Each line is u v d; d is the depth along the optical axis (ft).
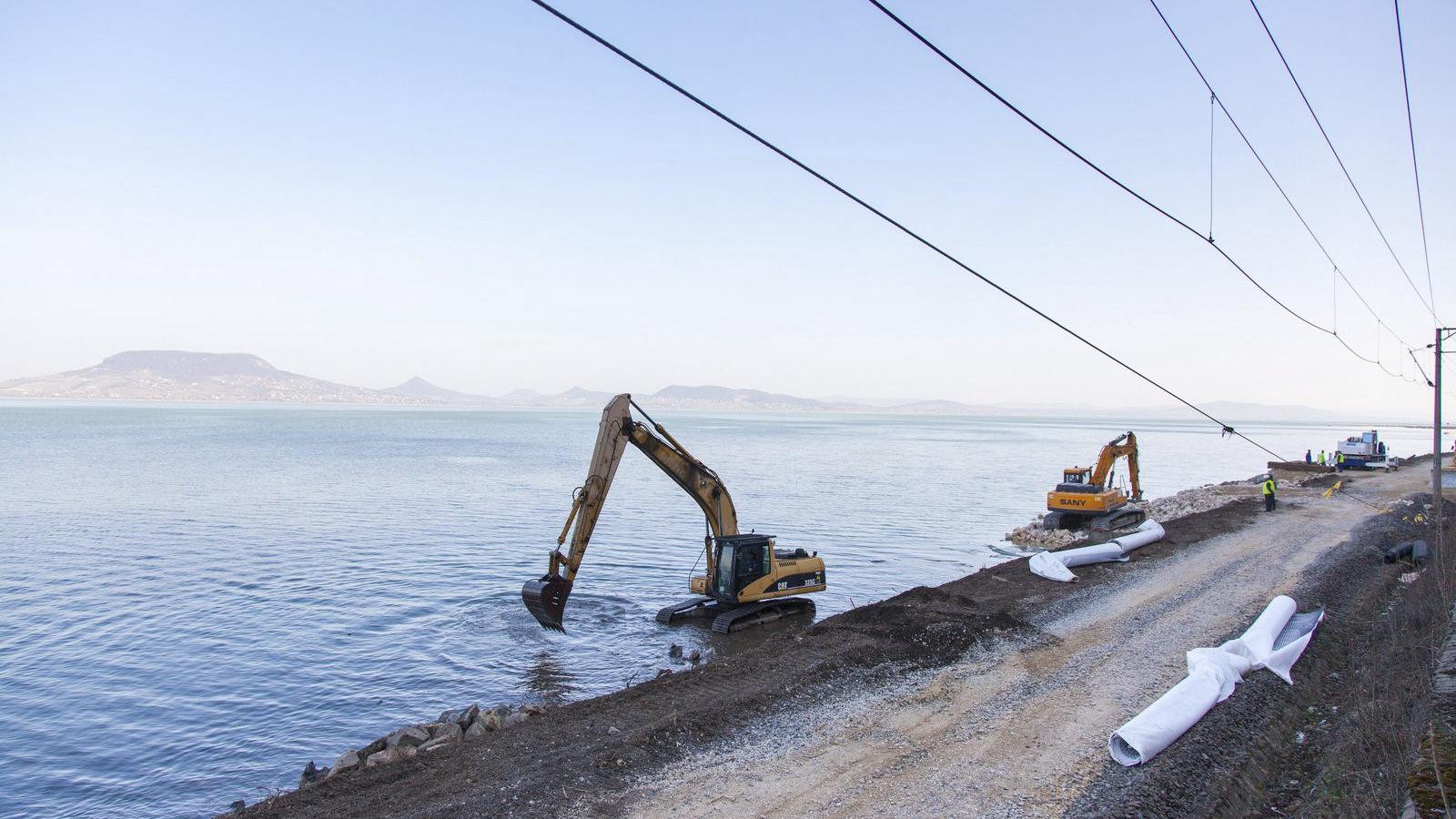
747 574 83.92
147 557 120.37
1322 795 39.09
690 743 45.96
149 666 72.90
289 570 112.16
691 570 114.93
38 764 54.80
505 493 206.80
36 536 137.59
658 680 59.67
